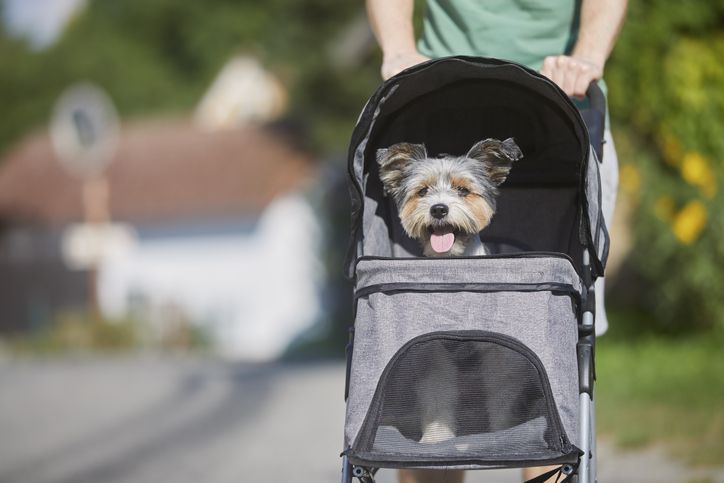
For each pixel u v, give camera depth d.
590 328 4.08
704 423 8.44
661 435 8.21
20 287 40.03
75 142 38.22
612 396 9.95
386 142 4.75
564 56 4.36
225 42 50.75
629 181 12.84
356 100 28.84
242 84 42.50
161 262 36.12
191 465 8.92
